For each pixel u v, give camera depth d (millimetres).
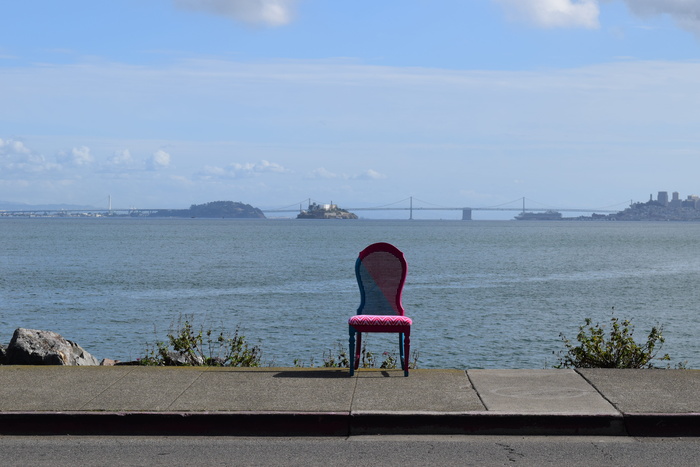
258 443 6781
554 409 7270
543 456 6355
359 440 6871
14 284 43219
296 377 8781
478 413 7090
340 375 8914
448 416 7074
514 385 8328
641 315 31891
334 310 32406
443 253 83188
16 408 7316
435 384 8391
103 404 7480
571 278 50781
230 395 7863
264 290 40719
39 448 6617
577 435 7016
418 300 36406
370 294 9305
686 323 29531
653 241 129750
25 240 106562
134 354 22406
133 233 146000
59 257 68875
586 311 32875
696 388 8164
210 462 6191
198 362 12086
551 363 20938
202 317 30156
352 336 8906
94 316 30484
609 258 76312
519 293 40250
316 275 50406
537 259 73125
